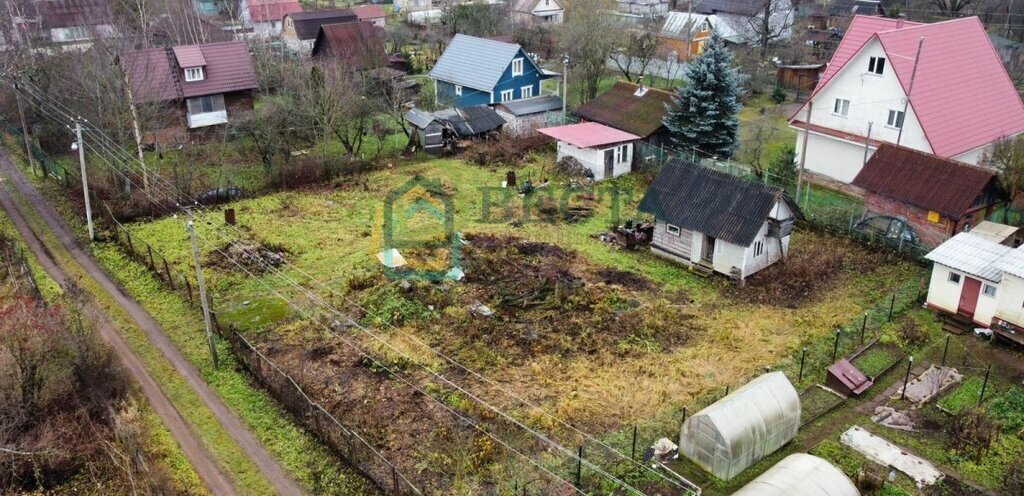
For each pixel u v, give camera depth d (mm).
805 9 74875
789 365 24203
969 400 22359
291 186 39375
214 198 37219
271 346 25297
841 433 21172
